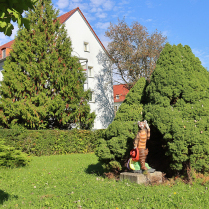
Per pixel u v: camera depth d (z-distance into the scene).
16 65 16.31
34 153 14.16
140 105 7.10
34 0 3.19
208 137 5.74
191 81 6.29
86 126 19.12
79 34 26.94
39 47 16.80
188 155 5.82
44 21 17.98
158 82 6.44
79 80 18.56
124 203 4.41
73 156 13.16
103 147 6.68
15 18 3.11
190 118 6.02
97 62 28.81
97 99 28.50
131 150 6.24
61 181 6.55
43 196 5.15
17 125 15.54
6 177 7.39
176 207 4.18
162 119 5.92
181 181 5.91
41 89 16.75
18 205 4.66
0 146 9.69
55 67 17.25
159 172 6.19
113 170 6.84
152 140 7.02
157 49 28.16
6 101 15.77
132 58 27.75
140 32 27.94
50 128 17.20
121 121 6.93
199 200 4.53
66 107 17.34
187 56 6.79
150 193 4.96
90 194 5.05
